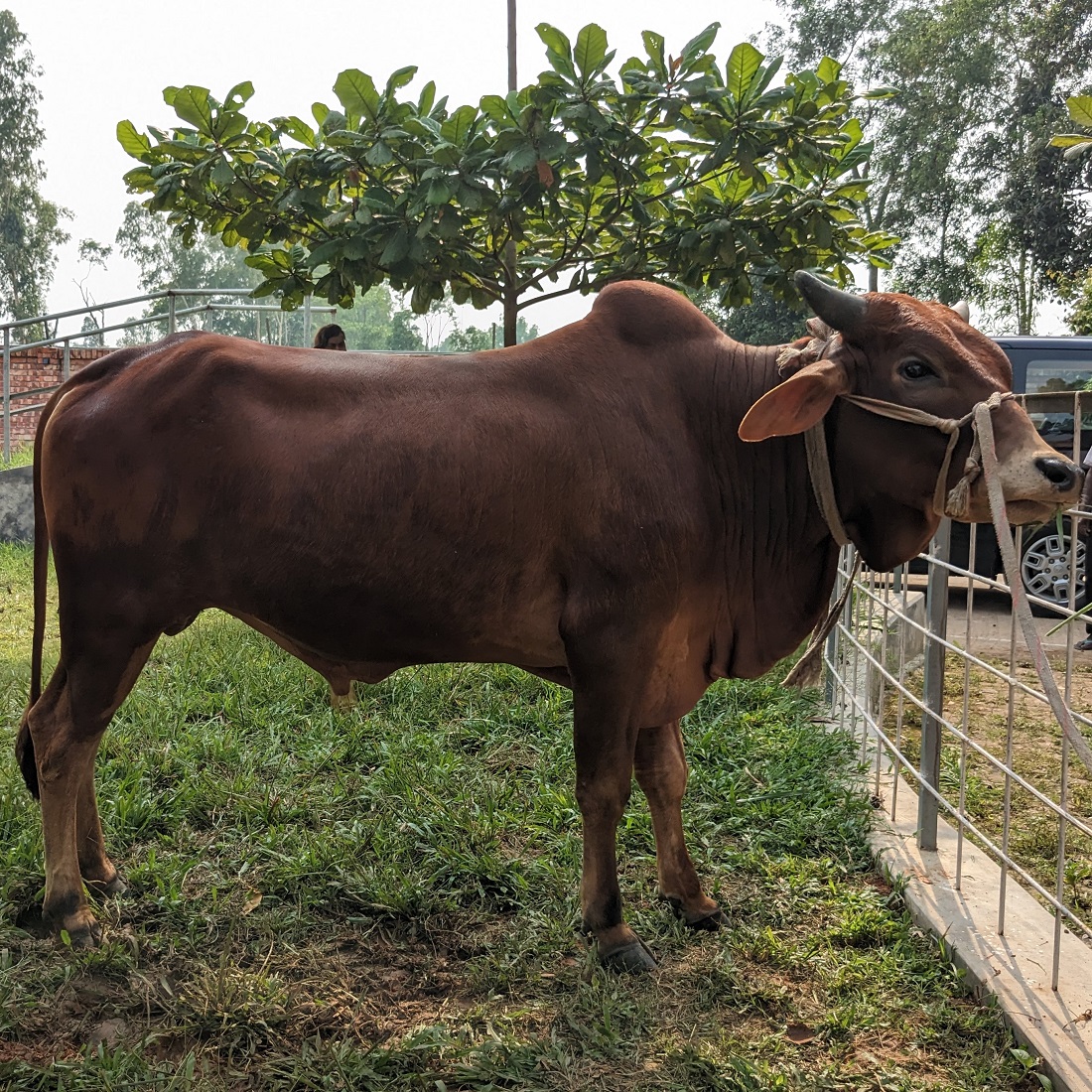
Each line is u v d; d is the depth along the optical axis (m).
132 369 2.98
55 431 2.95
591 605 2.80
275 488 2.80
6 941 2.94
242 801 3.81
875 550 2.88
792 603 3.06
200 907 3.17
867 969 2.87
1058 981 2.73
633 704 2.87
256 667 5.24
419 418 2.82
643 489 2.83
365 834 3.62
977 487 2.56
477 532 2.80
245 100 4.30
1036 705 5.77
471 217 4.65
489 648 3.02
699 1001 2.76
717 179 4.69
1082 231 19.09
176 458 2.85
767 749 4.43
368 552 2.80
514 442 2.80
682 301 3.12
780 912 3.21
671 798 3.15
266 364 2.92
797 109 4.31
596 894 2.94
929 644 3.53
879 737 4.22
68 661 3.01
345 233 4.35
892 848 3.61
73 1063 2.41
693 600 2.96
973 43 20.28
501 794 3.94
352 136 4.11
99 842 3.27
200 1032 2.60
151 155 4.45
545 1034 2.61
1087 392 2.56
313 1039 2.58
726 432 2.97
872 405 2.69
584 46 3.99
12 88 31.16
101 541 2.90
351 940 3.06
